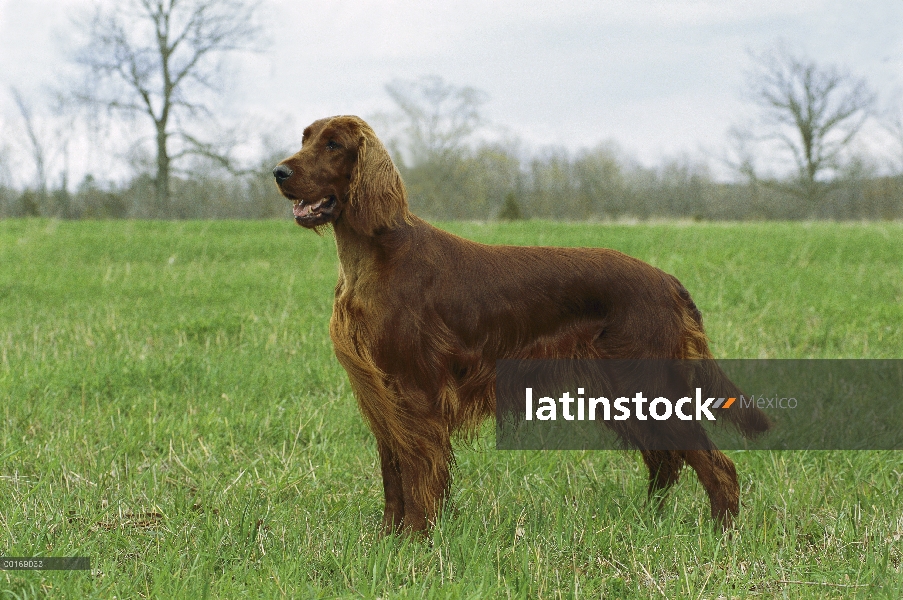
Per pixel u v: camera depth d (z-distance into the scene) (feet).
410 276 9.91
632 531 10.21
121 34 96.58
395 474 10.56
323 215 9.96
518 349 10.43
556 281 10.43
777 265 33.86
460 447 12.28
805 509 10.98
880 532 10.03
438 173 111.45
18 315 23.43
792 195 143.13
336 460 12.61
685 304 10.85
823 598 8.55
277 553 9.32
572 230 54.49
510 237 47.52
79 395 15.47
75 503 10.75
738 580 9.03
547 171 146.41
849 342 19.99
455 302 10.07
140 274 33.32
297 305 25.39
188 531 9.93
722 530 10.32
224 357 18.08
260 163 102.17
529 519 10.57
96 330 21.06
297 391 16.25
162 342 19.90
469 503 11.20
